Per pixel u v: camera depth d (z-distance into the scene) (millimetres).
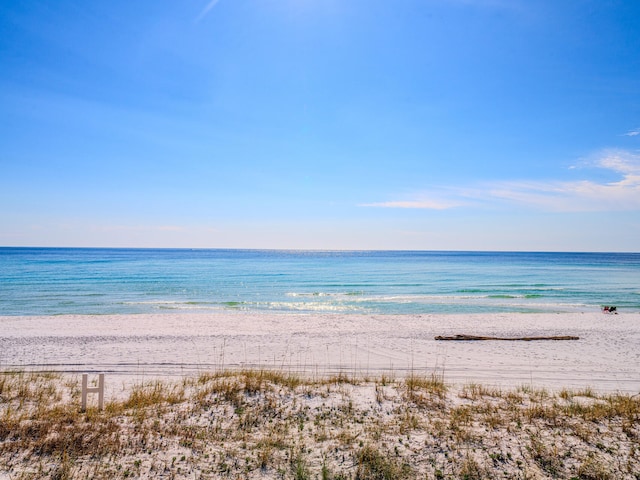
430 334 22000
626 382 13250
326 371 14383
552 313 30266
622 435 7543
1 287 42156
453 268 78562
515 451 6906
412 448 7051
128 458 6574
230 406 8961
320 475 6207
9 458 6355
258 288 44438
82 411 8719
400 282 51281
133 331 22109
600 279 56938
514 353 17672
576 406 9344
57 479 5871
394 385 11188
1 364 14984
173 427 7855
